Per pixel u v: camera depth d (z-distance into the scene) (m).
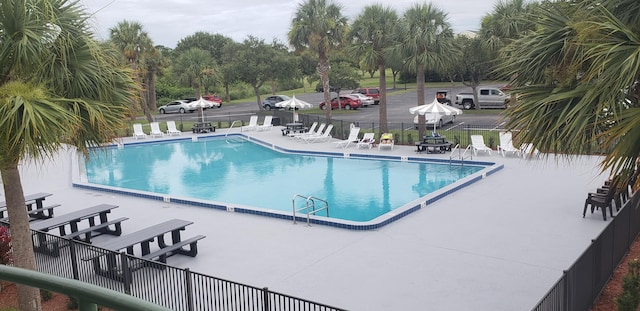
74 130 7.19
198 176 23.06
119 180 22.92
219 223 14.09
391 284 9.57
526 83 6.73
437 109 22.81
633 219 11.23
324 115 43.62
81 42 7.64
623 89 5.24
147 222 14.67
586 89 5.77
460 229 12.55
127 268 9.34
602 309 8.33
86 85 7.65
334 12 31.53
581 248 10.93
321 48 31.75
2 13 6.81
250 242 12.34
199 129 35.81
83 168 23.91
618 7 5.87
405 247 11.49
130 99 8.34
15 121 6.29
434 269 10.17
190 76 42.38
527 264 10.22
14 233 8.34
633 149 5.30
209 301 9.05
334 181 20.58
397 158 23.53
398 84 74.00
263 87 73.44
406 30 25.86
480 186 16.89
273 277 10.18
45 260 11.25
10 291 9.86
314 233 12.80
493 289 9.17
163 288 9.53
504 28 29.02
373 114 42.06
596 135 5.54
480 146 22.89
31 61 7.11
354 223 12.95
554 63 6.34
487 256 10.73
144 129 39.69
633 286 7.76
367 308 8.66
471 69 39.75
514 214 13.55
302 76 63.97
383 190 18.83
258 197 18.70
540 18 6.55
